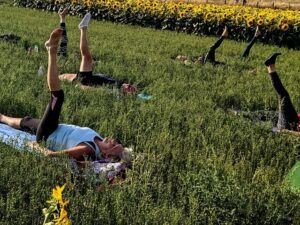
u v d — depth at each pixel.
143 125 9.06
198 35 28.02
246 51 20.36
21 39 18.55
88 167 6.88
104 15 30.89
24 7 33.97
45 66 13.77
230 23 27.31
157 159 7.39
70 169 6.80
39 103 9.88
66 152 7.46
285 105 10.23
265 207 6.25
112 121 9.16
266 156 8.34
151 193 6.45
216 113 10.45
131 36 23.98
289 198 6.53
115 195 6.28
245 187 6.45
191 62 17.61
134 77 13.88
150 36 24.78
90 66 12.24
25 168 6.77
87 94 10.91
